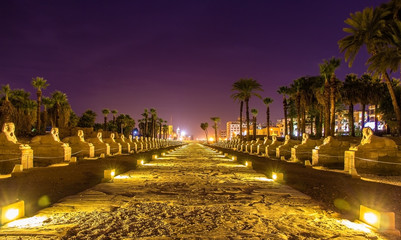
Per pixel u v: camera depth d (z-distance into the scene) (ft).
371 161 55.47
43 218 21.79
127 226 19.84
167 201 28.07
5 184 39.91
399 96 132.77
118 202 27.32
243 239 17.52
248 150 142.82
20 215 21.84
